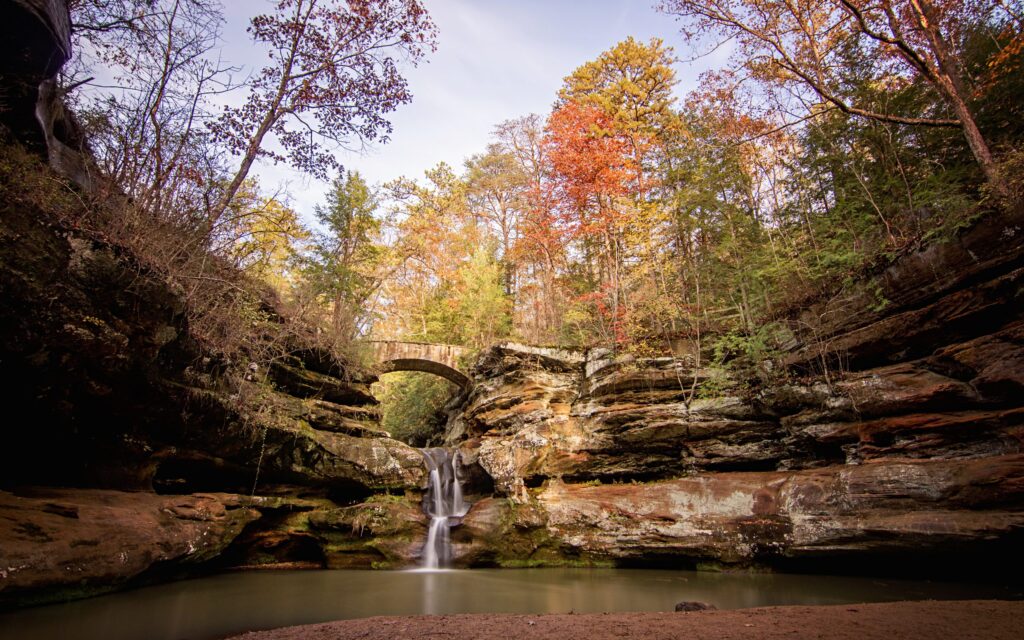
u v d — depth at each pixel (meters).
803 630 5.53
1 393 8.36
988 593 8.63
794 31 15.28
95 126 10.24
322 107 14.92
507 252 36.25
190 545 10.73
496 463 18.11
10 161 7.71
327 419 16.94
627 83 26.73
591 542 14.50
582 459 17.53
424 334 33.72
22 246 7.53
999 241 11.01
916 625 5.50
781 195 20.67
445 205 33.69
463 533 15.30
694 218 21.23
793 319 16.39
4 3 7.12
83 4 9.70
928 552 9.77
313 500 15.71
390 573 13.34
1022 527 8.59
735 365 16.69
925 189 14.22
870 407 12.54
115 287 8.90
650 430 16.50
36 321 7.88
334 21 14.67
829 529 11.17
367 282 24.09
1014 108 13.73
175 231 10.70
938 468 10.27
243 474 14.38
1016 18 13.63
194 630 7.04
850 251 14.38
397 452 17.25
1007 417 10.12
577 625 6.53
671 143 24.30
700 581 11.24
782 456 14.49
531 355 21.44
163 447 12.04
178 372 11.40
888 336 13.02
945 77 12.82
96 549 8.52
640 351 19.16
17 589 7.16
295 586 11.12
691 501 14.09
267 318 15.76
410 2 14.50
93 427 10.30
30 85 8.32
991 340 10.77
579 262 30.11
